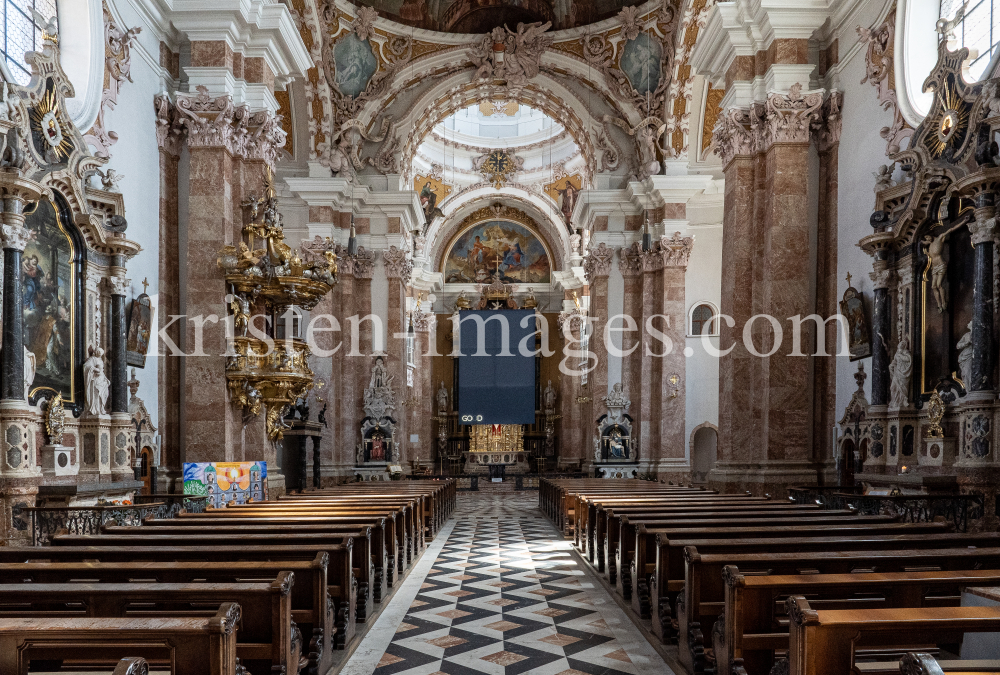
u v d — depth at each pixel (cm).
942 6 1060
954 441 897
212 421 1156
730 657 418
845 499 916
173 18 1186
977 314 835
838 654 309
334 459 2120
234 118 1211
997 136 832
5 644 301
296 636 440
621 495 1113
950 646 446
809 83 1198
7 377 812
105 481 990
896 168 1042
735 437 1219
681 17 1970
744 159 1237
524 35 2217
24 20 984
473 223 3762
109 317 1038
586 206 2291
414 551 1045
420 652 583
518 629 652
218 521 738
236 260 1155
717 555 488
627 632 641
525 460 3516
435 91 2300
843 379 1166
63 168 930
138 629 302
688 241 2070
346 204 2192
